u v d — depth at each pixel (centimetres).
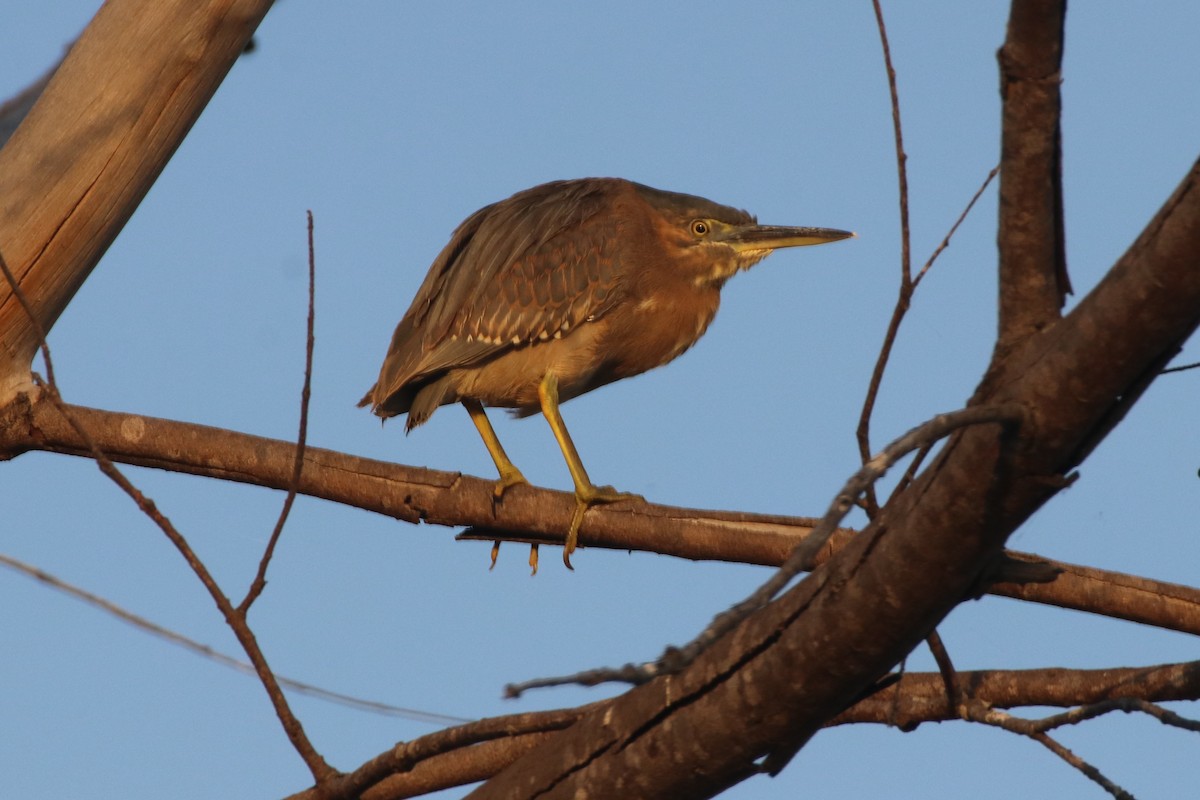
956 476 529
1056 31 493
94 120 947
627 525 877
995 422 499
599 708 652
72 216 946
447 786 751
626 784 629
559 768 646
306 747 676
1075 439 508
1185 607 778
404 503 906
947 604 558
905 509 554
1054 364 501
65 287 963
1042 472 516
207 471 923
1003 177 523
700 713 607
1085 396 497
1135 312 479
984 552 539
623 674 404
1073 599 790
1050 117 506
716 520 852
